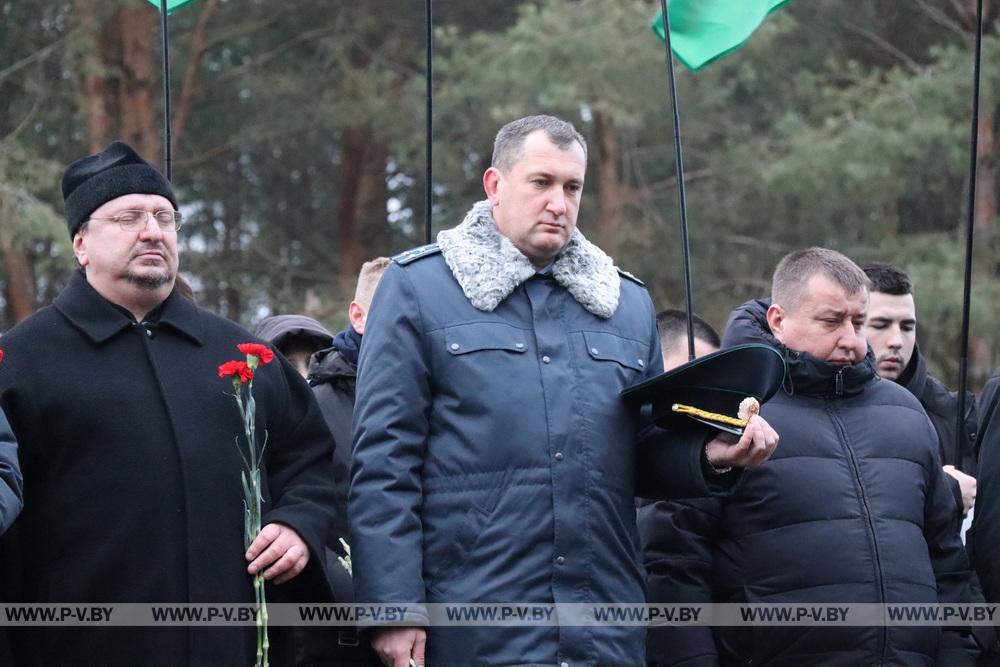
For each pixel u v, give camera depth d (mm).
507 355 9836
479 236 10180
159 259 9898
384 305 10008
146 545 9406
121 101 35906
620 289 10391
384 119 35625
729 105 37969
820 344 10969
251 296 38781
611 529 9781
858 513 10656
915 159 33719
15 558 9516
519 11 34469
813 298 10977
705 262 36469
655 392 9953
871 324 13188
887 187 33438
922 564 10695
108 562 9344
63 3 34938
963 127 33281
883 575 10547
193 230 41219
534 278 10133
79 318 9812
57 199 33906
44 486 9492
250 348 9500
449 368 9820
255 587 9688
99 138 34781
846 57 38344
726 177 36375
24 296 35062
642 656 9867
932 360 33062
